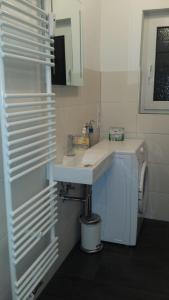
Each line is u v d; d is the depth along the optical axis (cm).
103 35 304
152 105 310
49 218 186
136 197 252
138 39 292
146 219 317
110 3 295
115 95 312
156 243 267
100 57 310
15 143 141
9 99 148
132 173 249
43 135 176
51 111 181
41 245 192
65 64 212
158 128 303
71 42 223
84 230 248
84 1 249
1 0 124
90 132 275
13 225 142
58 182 214
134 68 300
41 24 167
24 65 162
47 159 183
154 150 308
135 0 285
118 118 316
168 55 296
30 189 175
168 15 288
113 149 255
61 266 232
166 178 309
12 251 143
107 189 258
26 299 155
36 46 160
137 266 232
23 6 154
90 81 280
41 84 183
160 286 208
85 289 205
